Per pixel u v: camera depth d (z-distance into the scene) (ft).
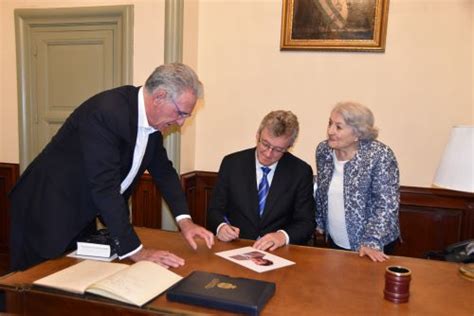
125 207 4.76
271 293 3.92
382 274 4.67
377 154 6.25
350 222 6.44
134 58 10.18
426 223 9.72
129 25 10.08
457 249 6.69
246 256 5.12
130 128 4.79
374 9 9.50
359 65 9.78
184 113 4.75
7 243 11.67
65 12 10.62
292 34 10.03
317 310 3.68
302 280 4.40
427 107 9.55
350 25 9.67
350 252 5.46
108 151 4.63
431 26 9.32
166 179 6.09
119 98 4.84
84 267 4.45
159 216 10.48
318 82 10.07
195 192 10.99
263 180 6.78
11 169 11.49
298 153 10.35
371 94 9.80
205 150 11.01
